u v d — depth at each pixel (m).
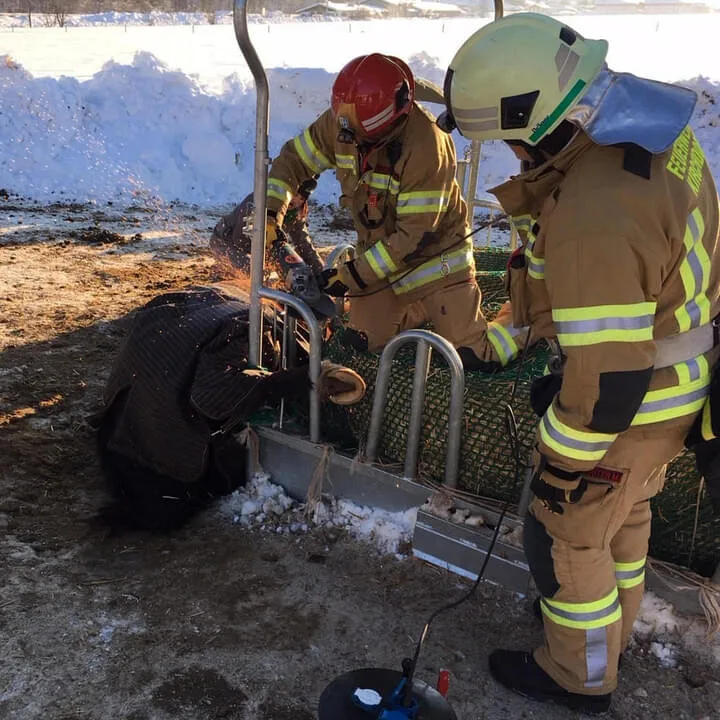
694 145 2.07
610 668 2.35
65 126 10.23
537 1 24.75
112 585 2.90
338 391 3.19
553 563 2.26
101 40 23.84
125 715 2.35
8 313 5.60
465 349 3.49
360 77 3.04
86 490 3.52
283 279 3.72
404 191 3.28
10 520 3.24
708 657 2.68
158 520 3.26
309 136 3.69
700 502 2.74
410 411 3.04
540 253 2.01
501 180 9.98
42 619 2.70
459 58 2.05
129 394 3.37
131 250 7.50
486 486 3.04
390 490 3.18
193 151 10.34
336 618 2.80
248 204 4.62
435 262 3.57
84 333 5.32
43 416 4.14
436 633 2.75
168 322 3.50
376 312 3.72
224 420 3.29
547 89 1.90
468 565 2.94
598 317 1.79
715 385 2.09
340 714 2.17
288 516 3.33
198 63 16.45
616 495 2.15
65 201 9.36
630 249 1.77
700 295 2.02
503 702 2.48
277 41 23.66
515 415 2.97
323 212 9.36
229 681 2.50
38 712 2.34
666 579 2.75
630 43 23.38
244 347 3.38
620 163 1.85
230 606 2.83
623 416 1.86
